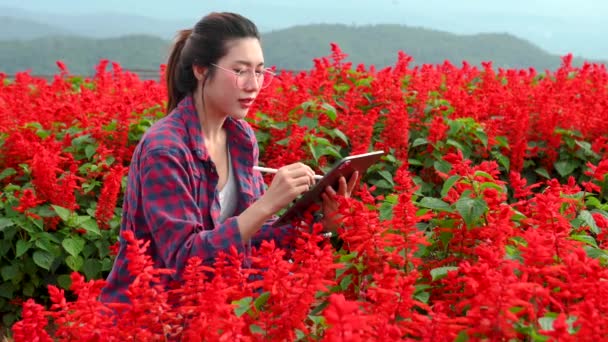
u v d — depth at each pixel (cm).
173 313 243
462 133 641
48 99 800
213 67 345
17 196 562
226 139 378
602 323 209
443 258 319
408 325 238
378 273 279
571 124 659
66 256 568
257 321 243
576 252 244
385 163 618
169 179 331
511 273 212
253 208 325
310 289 238
